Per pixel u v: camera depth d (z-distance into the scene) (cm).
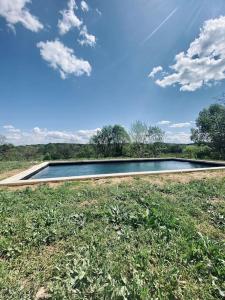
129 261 221
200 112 2891
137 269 211
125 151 2647
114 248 248
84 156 2445
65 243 263
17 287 184
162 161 1852
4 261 226
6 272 204
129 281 192
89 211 372
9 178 738
